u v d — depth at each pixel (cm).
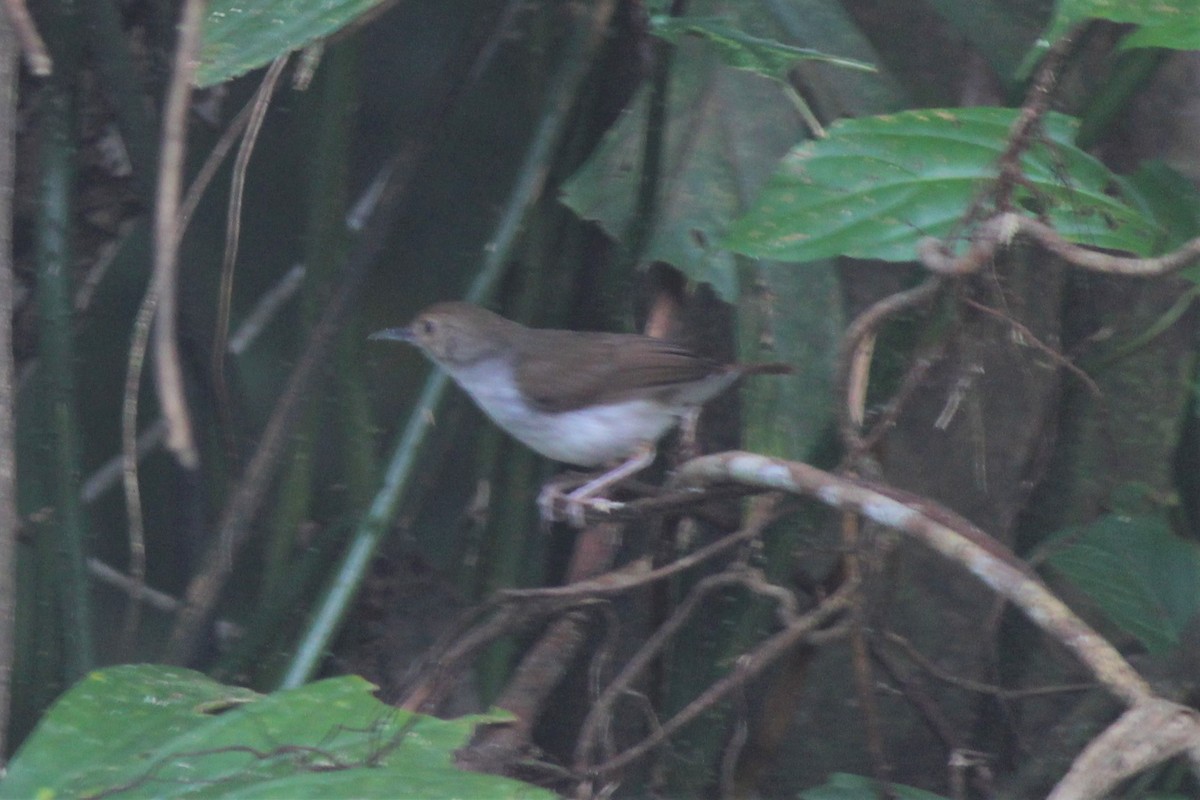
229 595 961
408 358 1210
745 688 799
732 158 793
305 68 584
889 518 593
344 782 475
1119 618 675
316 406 828
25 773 499
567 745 889
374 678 881
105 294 1152
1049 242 557
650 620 811
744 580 699
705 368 822
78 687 543
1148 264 542
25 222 855
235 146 1106
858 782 675
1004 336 834
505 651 848
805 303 771
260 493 800
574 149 877
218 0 588
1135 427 825
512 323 868
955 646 852
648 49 840
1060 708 845
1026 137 560
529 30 888
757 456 664
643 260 775
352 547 760
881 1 871
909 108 805
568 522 803
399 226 1130
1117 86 697
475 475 956
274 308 1048
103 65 801
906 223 610
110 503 1180
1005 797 766
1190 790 725
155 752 507
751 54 659
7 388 532
